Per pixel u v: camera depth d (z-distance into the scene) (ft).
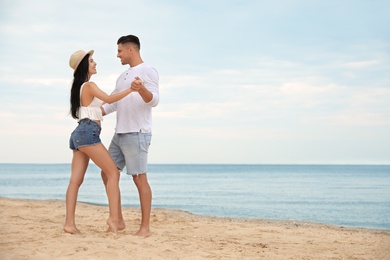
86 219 25.89
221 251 16.53
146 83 18.66
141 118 18.43
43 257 14.23
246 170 562.66
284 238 21.66
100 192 111.96
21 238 16.83
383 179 264.11
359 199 102.42
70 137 18.24
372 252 18.12
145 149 18.57
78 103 17.84
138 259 14.55
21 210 28.78
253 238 21.24
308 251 18.12
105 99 17.43
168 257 15.03
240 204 84.69
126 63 19.13
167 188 147.33
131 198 88.94
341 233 24.35
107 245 15.80
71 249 15.17
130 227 22.59
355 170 563.07
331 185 174.70
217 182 202.59
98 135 18.06
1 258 14.02
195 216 33.24
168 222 25.44
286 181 224.94
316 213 70.54
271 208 77.15
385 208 80.74
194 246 17.02
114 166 18.22
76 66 18.04
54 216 26.43
